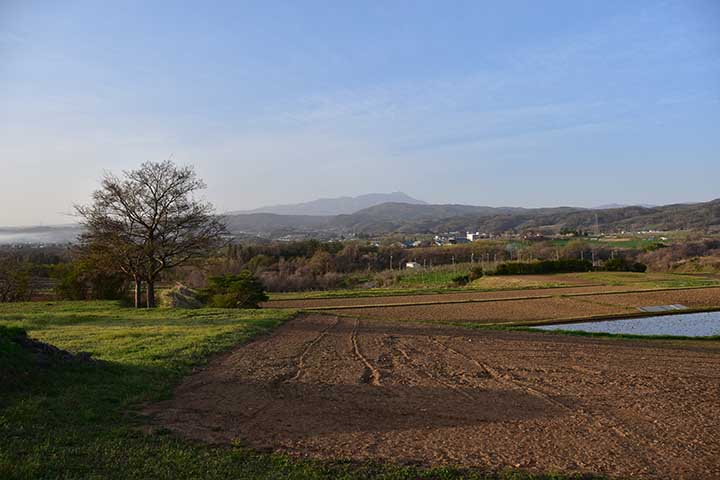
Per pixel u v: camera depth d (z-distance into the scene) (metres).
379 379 12.49
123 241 31.31
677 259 88.12
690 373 13.80
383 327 22.88
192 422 8.65
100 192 31.33
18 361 9.90
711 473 7.11
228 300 35.38
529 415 9.71
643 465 7.33
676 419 9.62
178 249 33.12
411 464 7.09
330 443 7.88
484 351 16.94
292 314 27.03
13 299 42.12
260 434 8.20
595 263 79.94
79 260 32.25
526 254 99.25
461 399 10.76
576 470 7.05
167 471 6.39
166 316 24.98
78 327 20.12
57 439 7.27
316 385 11.70
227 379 11.96
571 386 12.12
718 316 32.34
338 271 96.00
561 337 20.53
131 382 10.71
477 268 75.06
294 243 106.38
